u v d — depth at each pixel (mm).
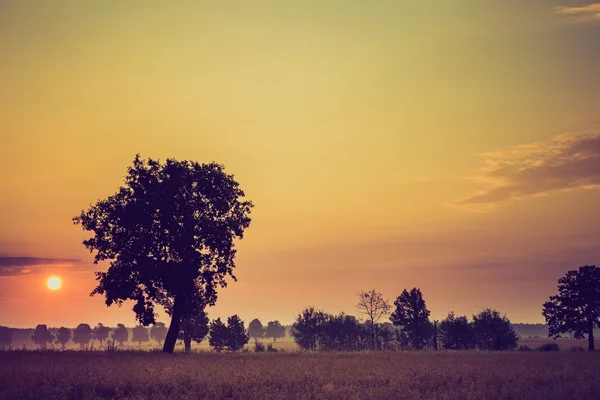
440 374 28922
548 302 95938
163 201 51031
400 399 20000
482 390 22125
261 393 21047
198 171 53906
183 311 52469
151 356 42250
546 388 22578
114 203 51969
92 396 20141
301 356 47938
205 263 52625
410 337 113062
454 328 110312
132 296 51281
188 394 20750
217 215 53719
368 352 60125
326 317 123438
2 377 24656
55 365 31328
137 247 49938
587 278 92812
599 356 51938
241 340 123438
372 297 112812
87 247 51000
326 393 21000
